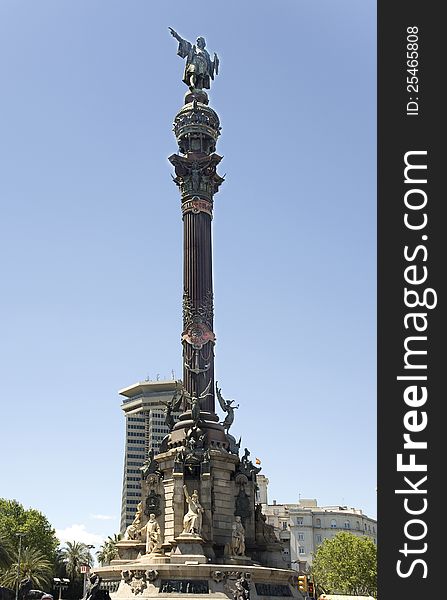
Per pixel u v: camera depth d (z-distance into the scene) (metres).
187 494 65.81
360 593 153.38
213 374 74.69
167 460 69.00
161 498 68.31
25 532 135.50
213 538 65.44
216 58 87.12
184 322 75.50
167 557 61.88
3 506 145.62
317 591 109.81
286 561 69.44
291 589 64.31
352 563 152.38
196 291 75.69
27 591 40.53
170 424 73.56
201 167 79.81
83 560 161.12
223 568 59.94
